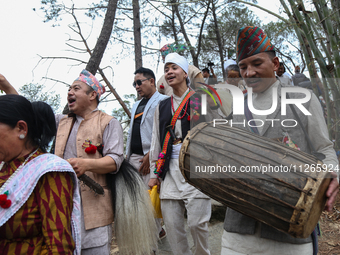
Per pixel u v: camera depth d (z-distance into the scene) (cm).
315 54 265
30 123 148
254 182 133
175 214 263
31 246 138
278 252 156
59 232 134
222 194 146
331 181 134
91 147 226
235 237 167
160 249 335
